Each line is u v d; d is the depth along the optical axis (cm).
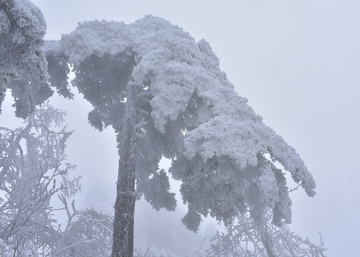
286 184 1152
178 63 1220
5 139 1120
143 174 1389
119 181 1062
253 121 1110
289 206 1145
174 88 1140
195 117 1195
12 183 976
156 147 1386
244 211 1202
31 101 1183
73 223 960
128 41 1366
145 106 1347
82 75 1461
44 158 1095
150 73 1217
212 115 1106
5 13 488
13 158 1084
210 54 1432
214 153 1031
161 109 1104
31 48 518
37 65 550
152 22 1521
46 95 1384
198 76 1177
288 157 1058
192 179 1191
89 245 1008
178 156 1391
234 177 1027
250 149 985
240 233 1495
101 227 1075
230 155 943
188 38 1398
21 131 1166
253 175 1028
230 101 1142
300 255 1502
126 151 1134
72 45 1331
